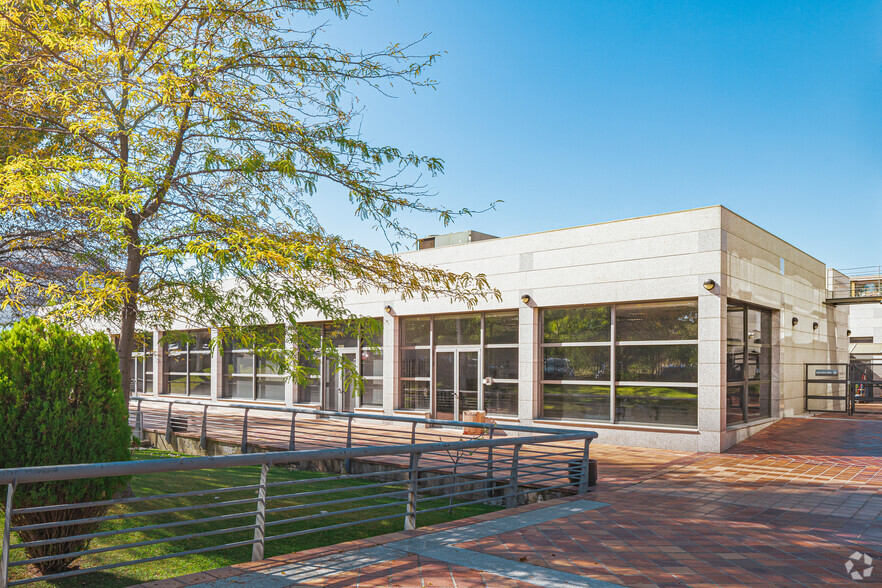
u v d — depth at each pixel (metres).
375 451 5.82
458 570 4.88
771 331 17.22
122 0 7.19
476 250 17.08
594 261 14.88
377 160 8.05
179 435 15.70
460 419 17.33
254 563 4.96
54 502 5.15
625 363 14.49
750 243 15.05
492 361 16.78
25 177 6.18
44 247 8.28
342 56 8.14
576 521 6.77
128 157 7.74
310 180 7.68
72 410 5.24
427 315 18.27
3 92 7.41
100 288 6.65
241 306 8.36
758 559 5.41
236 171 7.73
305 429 16.84
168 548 6.52
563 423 15.17
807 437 14.62
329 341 8.33
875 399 23.02
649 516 7.13
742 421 14.91
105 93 8.02
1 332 5.23
